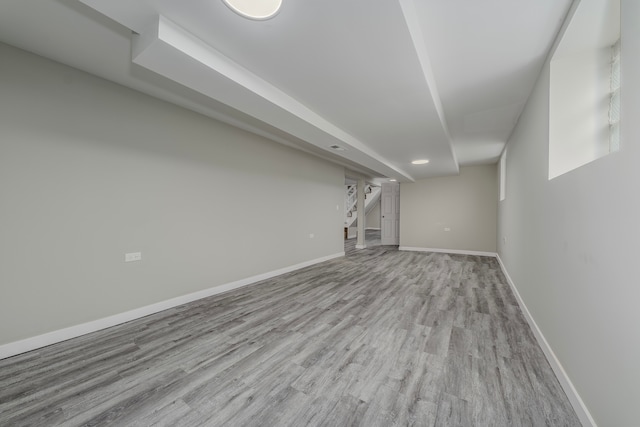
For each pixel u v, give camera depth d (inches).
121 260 110.3
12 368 78.0
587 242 57.1
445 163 224.8
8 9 67.3
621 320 44.5
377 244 378.6
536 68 92.7
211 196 147.0
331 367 78.6
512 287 152.2
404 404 63.3
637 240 40.3
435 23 71.7
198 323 109.9
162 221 124.6
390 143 165.6
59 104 94.4
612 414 46.8
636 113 40.5
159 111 123.4
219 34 68.7
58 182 94.2
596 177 53.6
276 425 57.4
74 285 97.7
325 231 251.6
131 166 113.7
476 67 93.4
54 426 57.4
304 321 111.8
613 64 72.2
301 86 95.4
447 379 72.6
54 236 93.3
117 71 99.6
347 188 485.1
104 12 61.1
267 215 184.7
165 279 125.6
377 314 118.9
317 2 55.7
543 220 88.8
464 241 289.0
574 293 63.6
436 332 100.9
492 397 65.5
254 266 174.1
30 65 88.4
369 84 92.7
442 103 123.1
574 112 77.2
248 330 103.3
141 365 79.8
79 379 73.1
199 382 72.0
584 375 57.7
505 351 86.9
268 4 57.1
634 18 41.3
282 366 79.3
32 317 88.8
